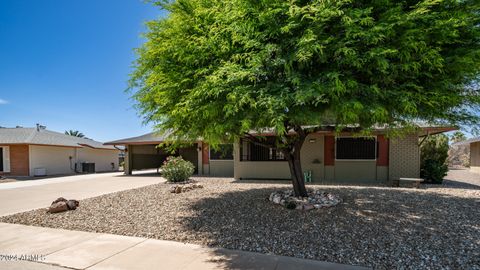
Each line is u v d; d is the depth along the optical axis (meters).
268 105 3.37
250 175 13.56
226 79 3.76
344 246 3.98
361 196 7.59
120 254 3.90
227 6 3.98
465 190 8.95
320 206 6.09
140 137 18.89
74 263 3.60
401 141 11.64
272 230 4.77
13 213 6.66
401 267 3.30
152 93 5.09
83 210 6.67
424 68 4.07
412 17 3.56
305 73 4.02
